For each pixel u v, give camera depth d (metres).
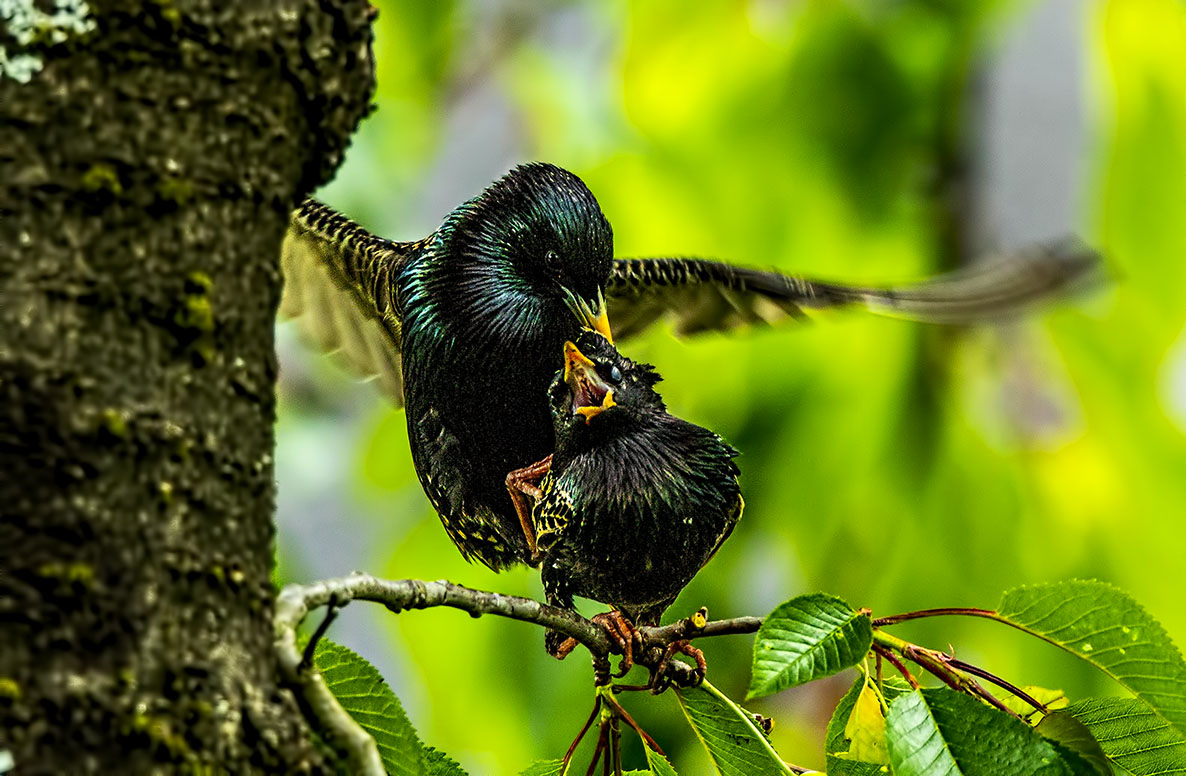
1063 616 4.04
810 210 4.69
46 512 3.65
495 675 4.55
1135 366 4.64
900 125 4.69
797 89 4.69
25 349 3.71
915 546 4.64
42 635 3.59
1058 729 4.03
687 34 4.69
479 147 5.45
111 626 3.67
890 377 4.64
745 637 4.56
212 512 3.93
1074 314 4.64
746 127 4.69
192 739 3.72
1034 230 4.68
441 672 4.56
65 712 3.55
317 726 3.96
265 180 3.96
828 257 4.69
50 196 3.78
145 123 3.90
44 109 3.80
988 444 4.65
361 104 3.98
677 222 4.68
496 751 4.55
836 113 4.69
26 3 3.83
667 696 4.50
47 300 3.74
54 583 3.62
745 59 4.70
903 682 4.06
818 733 4.69
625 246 4.67
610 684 4.07
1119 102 4.63
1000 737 4.01
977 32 4.69
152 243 3.89
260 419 3.96
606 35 5.18
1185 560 4.64
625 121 4.87
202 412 3.94
